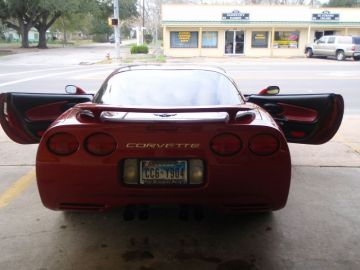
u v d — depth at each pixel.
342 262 2.83
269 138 2.73
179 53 32.00
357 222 3.45
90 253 2.94
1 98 3.81
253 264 2.80
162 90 3.43
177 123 2.69
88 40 94.88
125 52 36.84
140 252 2.96
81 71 19.41
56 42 73.00
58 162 2.74
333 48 28.31
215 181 2.72
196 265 2.79
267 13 31.42
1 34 41.88
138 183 2.75
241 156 2.71
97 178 2.73
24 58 29.16
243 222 3.43
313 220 3.48
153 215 3.56
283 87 13.25
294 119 4.25
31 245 3.04
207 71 3.78
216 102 3.30
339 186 4.31
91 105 2.75
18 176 4.60
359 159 5.33
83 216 3.54
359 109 9.64
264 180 2.75
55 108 4.21
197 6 30.86
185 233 3.24
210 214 3.57
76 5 39.53
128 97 3.36
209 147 2.71
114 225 3.38
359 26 32.47
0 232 3.24
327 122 4.03
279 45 32.50
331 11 32.03
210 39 31.94
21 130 3.97
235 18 31.20
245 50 32.38
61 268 2.74
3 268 2.73
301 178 4.56
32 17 42.00
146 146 2.70
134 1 53.72
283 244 3.07
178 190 2.73
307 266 2.78
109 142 2.71
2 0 38.88
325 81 14.96
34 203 3.82
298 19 31.78
